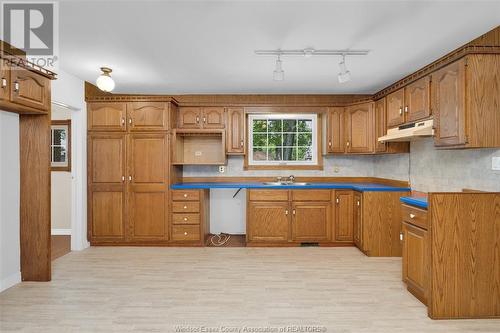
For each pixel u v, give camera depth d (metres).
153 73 3.66
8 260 2.90
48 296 2.67
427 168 3.48
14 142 2.98
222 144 4.50
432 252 2.32
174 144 4.28
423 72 3.02
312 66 3.40
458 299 2.31
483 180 2.60
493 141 2.33
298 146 4.98
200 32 2.54
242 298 2.63
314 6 2.12
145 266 3.44
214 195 4.95
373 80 3.95
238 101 4.73
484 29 2.48
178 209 4.22
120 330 2.13
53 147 5.11
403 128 3.44
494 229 2.33
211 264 3.51
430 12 2.21
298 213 4.23
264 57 3.12
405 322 2.26
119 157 4.21
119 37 2.63
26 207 3.02
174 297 2.65
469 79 2.33
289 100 4.72
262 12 2.21
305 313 2.38
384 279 3.07
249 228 4.24
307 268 3.38
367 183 4.71
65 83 3.68
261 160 4.97
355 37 2.64
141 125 4.21
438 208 2.33
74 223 4.08
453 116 2.49
